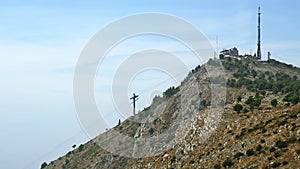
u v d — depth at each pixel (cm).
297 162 11700
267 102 17025
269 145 13112
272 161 12288
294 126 13400
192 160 14912
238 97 17738
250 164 12681
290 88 18138
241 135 14612
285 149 12569
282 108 15588
